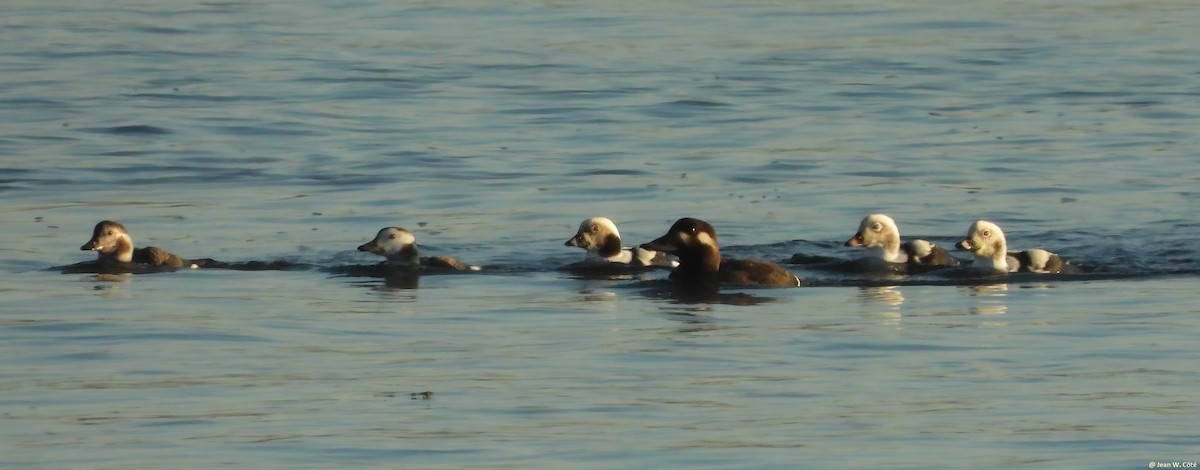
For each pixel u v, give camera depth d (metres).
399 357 14.55
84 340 15.13
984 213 22.44
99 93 31.58
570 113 30.09
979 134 28.25
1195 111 30.39
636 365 14.25
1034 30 41.22
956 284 18.19
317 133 28.06
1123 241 20.58
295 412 12.74
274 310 16.58
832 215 22.34
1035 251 18.97
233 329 15.64
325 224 21.61
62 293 17.34
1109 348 14.81
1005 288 17.91
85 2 46.19
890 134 28.27
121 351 14.73
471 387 13.49
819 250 20.31
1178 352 14.61
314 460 11.52
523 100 31.42
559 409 12.82
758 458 11.51
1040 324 15.88
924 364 14.27
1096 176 24.80
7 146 26.59
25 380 13.68
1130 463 11.38
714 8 44.72
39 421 12.48
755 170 25.30
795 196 23.53
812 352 14.73
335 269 18.92
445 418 12.56
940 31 41.00
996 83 33.66
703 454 11.62
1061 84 33.47
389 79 33.62
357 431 12.21
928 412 12.73
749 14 43.56
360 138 27.66
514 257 19.81
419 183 24.27
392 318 16.25
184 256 19.66
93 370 14.03
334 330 15.66
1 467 11.38
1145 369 14.02
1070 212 22.41
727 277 18.25
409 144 27.16
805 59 36.62
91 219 21.72
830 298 17.38
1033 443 11.89
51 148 26.52
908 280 18.48
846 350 14.79
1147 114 30.11
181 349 14.81
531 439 12.00
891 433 12.16
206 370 14.05
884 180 24.61
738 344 15.04
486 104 30.97
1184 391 13.27
